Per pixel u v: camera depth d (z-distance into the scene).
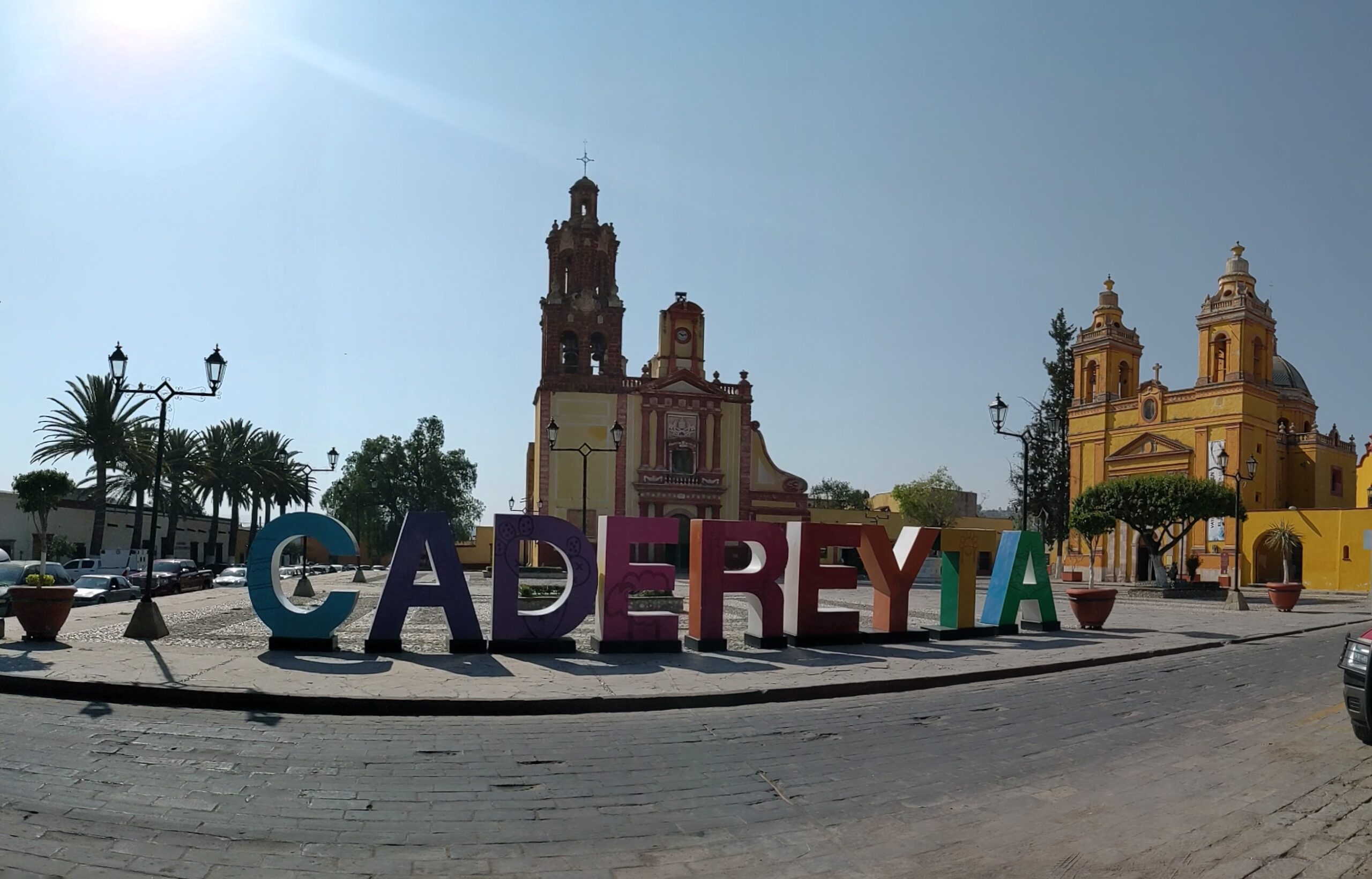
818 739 9.38
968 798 7.29
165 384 16.59
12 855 5.49
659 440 57.59
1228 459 50.12
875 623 18.27
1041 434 60.69
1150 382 54.72
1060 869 5.72
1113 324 58.72
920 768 8.21
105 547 60.56
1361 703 8.70
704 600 15.94
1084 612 21.53
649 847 6.10
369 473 88.38
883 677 13.17
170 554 55.25
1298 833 6.34
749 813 6.84
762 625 16.52
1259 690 12.86
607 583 15.31
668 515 57.47
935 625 22.78
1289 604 29.89
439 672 12.61
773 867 5.77
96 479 46.78
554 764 8.12
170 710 10.02
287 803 6.73
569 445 56.84
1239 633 21.28
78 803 6.53
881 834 6.41
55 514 54.59
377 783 7.35
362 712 10.39
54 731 8.65
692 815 6.77
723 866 5.79
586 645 16.31
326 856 5.75
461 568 14.80
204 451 55.34
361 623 20.02
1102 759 8.61
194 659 12.81
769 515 59.12
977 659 15.44
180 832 6.05
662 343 59.41
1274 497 51.94
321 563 89.75
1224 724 10.34
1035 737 9.58
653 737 9.35
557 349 57.50
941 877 5.61
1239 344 50.84
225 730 8.98
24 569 27.34
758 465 60.06
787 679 12.80
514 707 10.70
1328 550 45.53
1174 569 45.97
